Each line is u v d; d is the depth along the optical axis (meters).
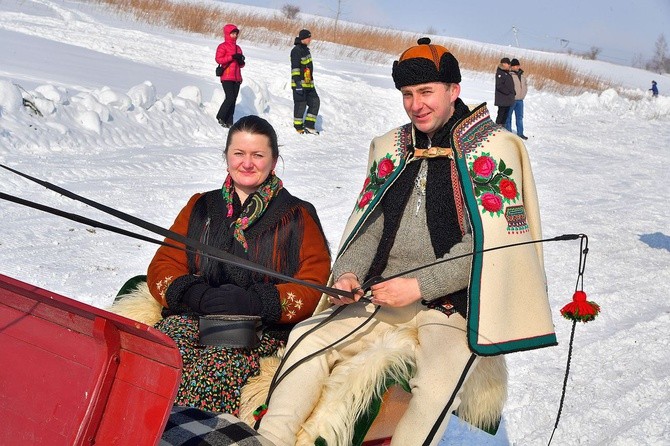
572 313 3.64
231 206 4.16
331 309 3.97
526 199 3.84
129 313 4.19
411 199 3.91
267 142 4.11
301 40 15.41
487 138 3.85
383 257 3.95
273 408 3.48
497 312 3.63
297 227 4.18
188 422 2.98
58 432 2.63
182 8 29.56
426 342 3.68
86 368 2.65
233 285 4.01
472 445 4.88
